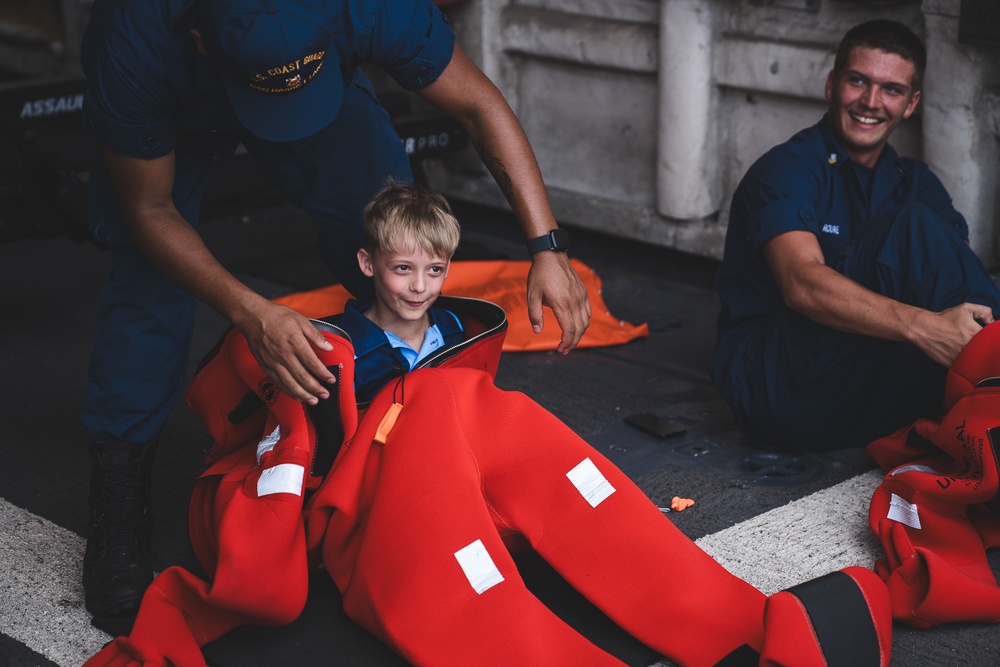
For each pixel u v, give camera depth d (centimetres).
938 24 359
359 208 267
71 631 234
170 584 221
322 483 235
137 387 258
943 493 248
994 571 251
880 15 383
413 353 254
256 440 254
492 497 235
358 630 229
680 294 444
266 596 216
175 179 250
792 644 201
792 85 405
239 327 216
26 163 360
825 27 398
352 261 274
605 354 381
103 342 258
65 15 656
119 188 229
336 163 263
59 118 486
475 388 238
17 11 693
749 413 305
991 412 247
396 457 225
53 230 372
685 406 339
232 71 210
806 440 302
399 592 213
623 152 470
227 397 246
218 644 225
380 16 225
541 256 247
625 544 225
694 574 223
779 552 257
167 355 260
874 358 289
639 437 319
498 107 247
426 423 227
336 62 222
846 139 305
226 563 213
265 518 218
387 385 237
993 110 360
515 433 235
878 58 294
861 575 213
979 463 248
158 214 228
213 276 220
